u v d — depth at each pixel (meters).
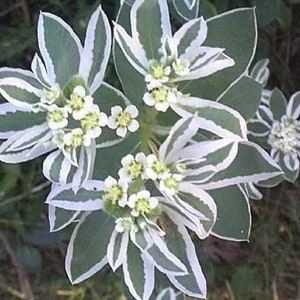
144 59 0.17
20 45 0.28
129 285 0.18
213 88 0.18
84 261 0.19
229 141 0.17
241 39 0.18
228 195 0.19
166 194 0.17
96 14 0.17
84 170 0.17
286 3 0.29
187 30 0.17
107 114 0.18
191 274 0.18
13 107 0.17
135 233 0.17
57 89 0.16
